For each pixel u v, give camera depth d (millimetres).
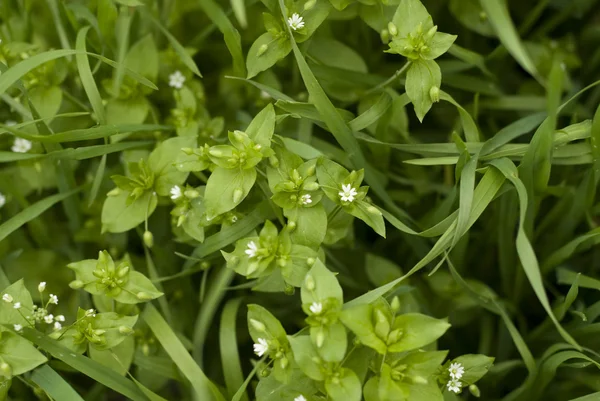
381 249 793
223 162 715
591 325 739
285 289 723
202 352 770
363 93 772
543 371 740
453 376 715
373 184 750
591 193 751
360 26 793
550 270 767
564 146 743
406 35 724
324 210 716
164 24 800
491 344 778
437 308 773
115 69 769
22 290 721
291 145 737
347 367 701
